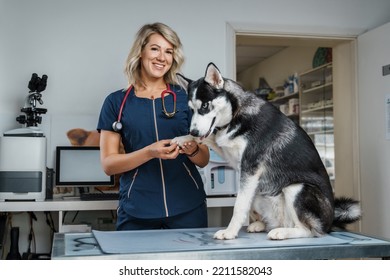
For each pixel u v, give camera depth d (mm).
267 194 1674
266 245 1382
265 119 1659
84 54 3297
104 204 2855
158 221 1866
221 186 3115
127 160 1776
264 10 3576
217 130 1693
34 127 2977
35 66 3234
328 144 4902
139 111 1912
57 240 1549
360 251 1399
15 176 2824
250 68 7867
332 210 1682
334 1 3699
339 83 3975
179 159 1910
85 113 3281
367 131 3611
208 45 3479
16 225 3148
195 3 3469
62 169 3111
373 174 3529
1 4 3205
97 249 1363
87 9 3311
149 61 1879
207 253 1284
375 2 3766
